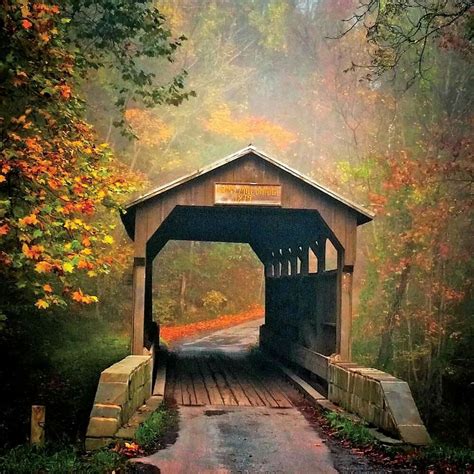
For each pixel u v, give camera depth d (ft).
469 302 62.49
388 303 62.85
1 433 34.01
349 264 38.55
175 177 93.66
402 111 69.62
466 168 54.03
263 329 65.98
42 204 26.61
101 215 58.59
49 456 22.54
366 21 71.72
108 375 26.30
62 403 39.14
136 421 27.78
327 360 38.06
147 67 86.94
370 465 23.58
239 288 120.16
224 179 38.45
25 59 29.99
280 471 22.65
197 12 93.25
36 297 41.88
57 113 32.27
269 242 61.62
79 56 39.73
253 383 45.03
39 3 28.19
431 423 54.90
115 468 21.38
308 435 29.17
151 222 38.06
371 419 29.09
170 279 104.78
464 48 52.03
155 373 47.91
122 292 79.71
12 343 43.88
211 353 65.46
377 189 59.67
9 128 29.04
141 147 82.89
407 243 58.03
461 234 62.39
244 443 27.25
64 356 49.88
